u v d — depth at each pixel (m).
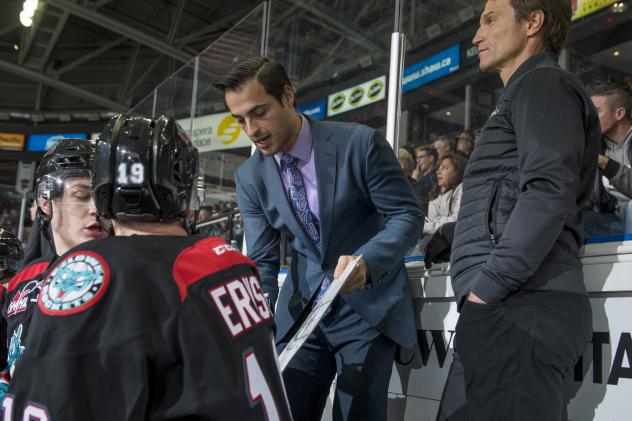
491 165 1.07
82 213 1.14
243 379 0.63
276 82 1.38
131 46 14.96
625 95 1.70
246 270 0.72
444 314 1.47
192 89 4.14
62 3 11.17
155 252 0.67
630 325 1.08
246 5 12.61
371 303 1.40
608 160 1.52
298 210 1.50
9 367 0.95
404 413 1.56
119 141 0.72
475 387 0.96
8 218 9.70
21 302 1.09
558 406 0.93
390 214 1.43
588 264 1.15
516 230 0.93
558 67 1.05
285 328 1.52
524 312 0.95
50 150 1.18
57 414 0.58
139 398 0.60
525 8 1.14
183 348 0.62
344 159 1.44
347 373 1.41
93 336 0.62
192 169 0.78
